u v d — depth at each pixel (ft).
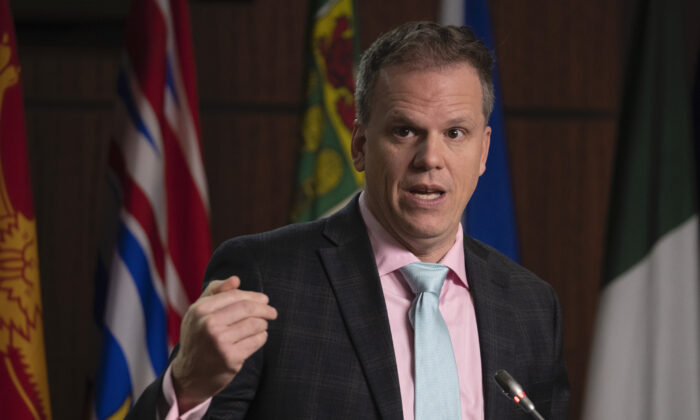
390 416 6.78
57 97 17.31
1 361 11.47
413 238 7.37
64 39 17.17
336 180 14.03
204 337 5.60
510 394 6.50
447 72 6.95
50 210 17.30
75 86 17.33
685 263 14.26
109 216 13.33
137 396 12.39
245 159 17.72
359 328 7.11
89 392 13.29
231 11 17.69
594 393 14.33
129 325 12.42
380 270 7.54
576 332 18.24
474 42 7.17
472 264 7.99
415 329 7.23
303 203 14.07
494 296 7.86
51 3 16.75
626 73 15.01
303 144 14.21
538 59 18.25
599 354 14.38
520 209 18.22
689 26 17.99
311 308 7.22
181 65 13.52
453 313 7.65
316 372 6.95
